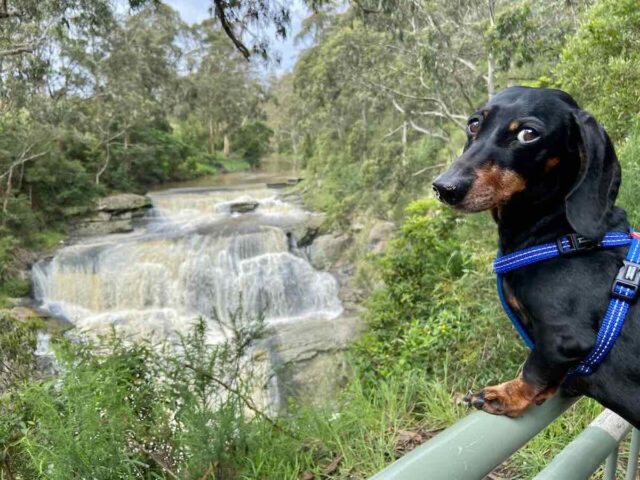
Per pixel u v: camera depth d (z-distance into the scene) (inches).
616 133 215.5
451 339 181.3
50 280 671.8
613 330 40.3
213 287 660.1
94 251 693.9
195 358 143.6
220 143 1920.5
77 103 953.5
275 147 2206.0
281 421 150.6
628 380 40.3
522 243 46.9
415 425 138.9
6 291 639.8
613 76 220.4
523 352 158.4
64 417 112.0
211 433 124.0
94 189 895.1
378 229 719.7
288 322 606.5
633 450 54.9
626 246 43.6
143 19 1079.0
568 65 262.8
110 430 111.8
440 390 146.3
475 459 29.5
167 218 866.1
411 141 1002.1
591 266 42.6
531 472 103.3
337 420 141.3
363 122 993.5
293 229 780.6
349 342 335.3
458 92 785.6
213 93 1638.8
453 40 692.7
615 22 234.4
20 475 118.8
